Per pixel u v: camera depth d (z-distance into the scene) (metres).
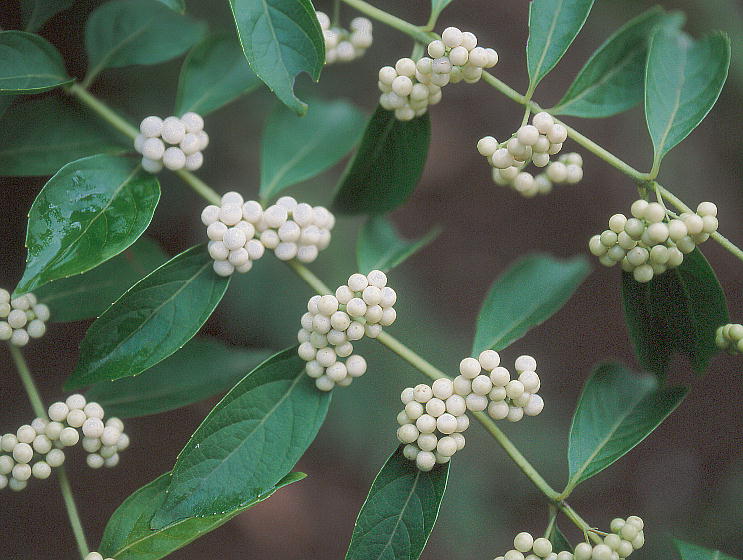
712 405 0.63
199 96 0.36
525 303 0.34
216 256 0.33
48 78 0.34
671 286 0.34
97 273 0.36
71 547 0.46
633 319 0.34
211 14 0.42
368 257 0.36
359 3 0.35
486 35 0.62
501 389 0.32
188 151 0.34
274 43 0.32
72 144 0.35
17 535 0.46
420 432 0.32
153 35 0.36
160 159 0.34
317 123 0.37
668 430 0.63
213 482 0.32
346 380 0.33
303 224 0.34
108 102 0.41
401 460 0.32
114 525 0.32
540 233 0.65
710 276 0.33
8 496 0.46
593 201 0.65
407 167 0.35
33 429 0.33
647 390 0.34
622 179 0.65
